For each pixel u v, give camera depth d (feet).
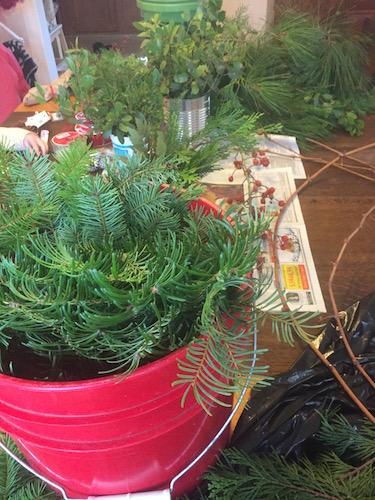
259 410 1.76
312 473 1.62
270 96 3.64
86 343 1.01
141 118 2.50
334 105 3.84
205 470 1.68
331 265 2.53
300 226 2.81
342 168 3.29
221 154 2.62
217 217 1.28
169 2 4.01
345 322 2.10
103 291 0.88
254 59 3.83
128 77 2.61
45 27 7.34
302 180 3.22
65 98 2.62
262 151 3.26
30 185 1.26
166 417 1.23
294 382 1.82
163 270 1.01
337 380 1.85
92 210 1.17
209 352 1.00
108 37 11.03
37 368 1.20
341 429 1.70
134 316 1.03
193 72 2.93
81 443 1.22
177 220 1.28
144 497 1.49
